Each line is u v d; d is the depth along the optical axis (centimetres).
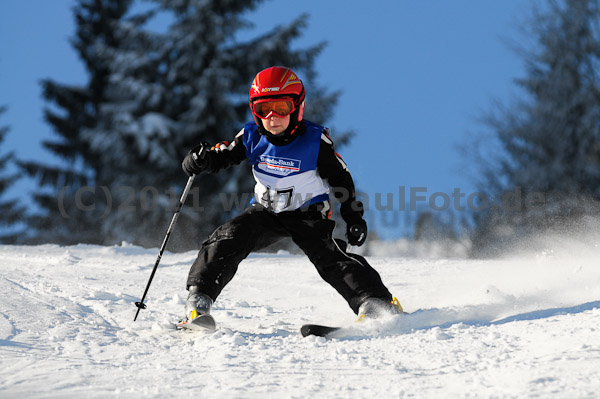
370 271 711
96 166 6066
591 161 4509
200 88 5372
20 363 517
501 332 584
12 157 6569
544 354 482
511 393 404
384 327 659
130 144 5297
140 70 5672
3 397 424
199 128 5344
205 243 729
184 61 5522
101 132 5475
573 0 4562
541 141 4528
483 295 875
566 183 4353
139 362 529
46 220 5922
